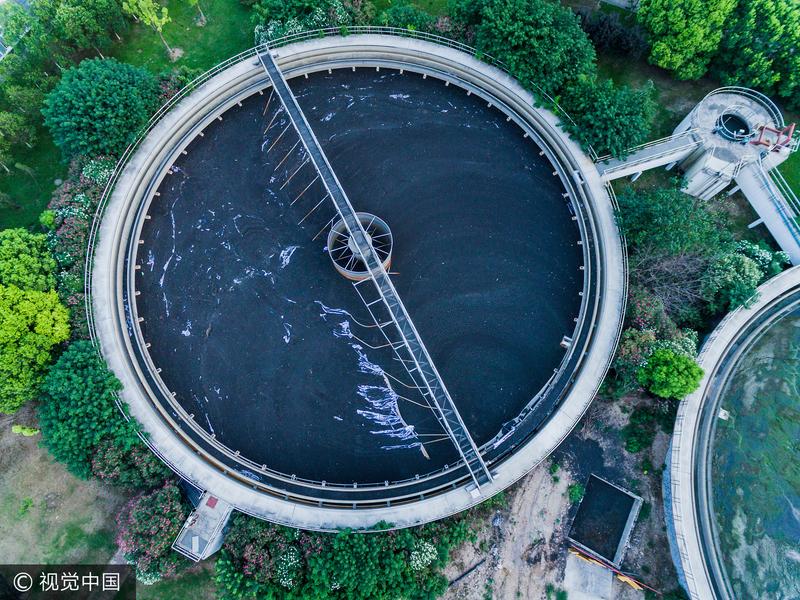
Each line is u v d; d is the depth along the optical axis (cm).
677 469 4356
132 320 4819
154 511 4134
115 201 4962
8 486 4459
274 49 5459
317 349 4819
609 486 4600
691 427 4447
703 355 4638
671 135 5328
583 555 4381
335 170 5284
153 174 5216
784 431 4581
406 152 5353
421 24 5509
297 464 4553
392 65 5584
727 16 5103
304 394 4712
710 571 4200
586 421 4697
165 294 4953
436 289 4997
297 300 4947
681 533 4203
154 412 4525
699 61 5338
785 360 4788
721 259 4759
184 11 5812
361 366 4781
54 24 5272
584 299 4928
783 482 4456
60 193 4981
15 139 5119
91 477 4281
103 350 4597
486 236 5138
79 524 4425
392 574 3994
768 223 5116
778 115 5006
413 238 5131
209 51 5703
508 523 4469
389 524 4244
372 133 5403
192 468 4378
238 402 4691
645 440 4631
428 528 4284
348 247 4903
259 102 5534
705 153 4997
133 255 4972
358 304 4947
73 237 4728
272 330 4866
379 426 4647
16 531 4388
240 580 3997
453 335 4891
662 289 4828
